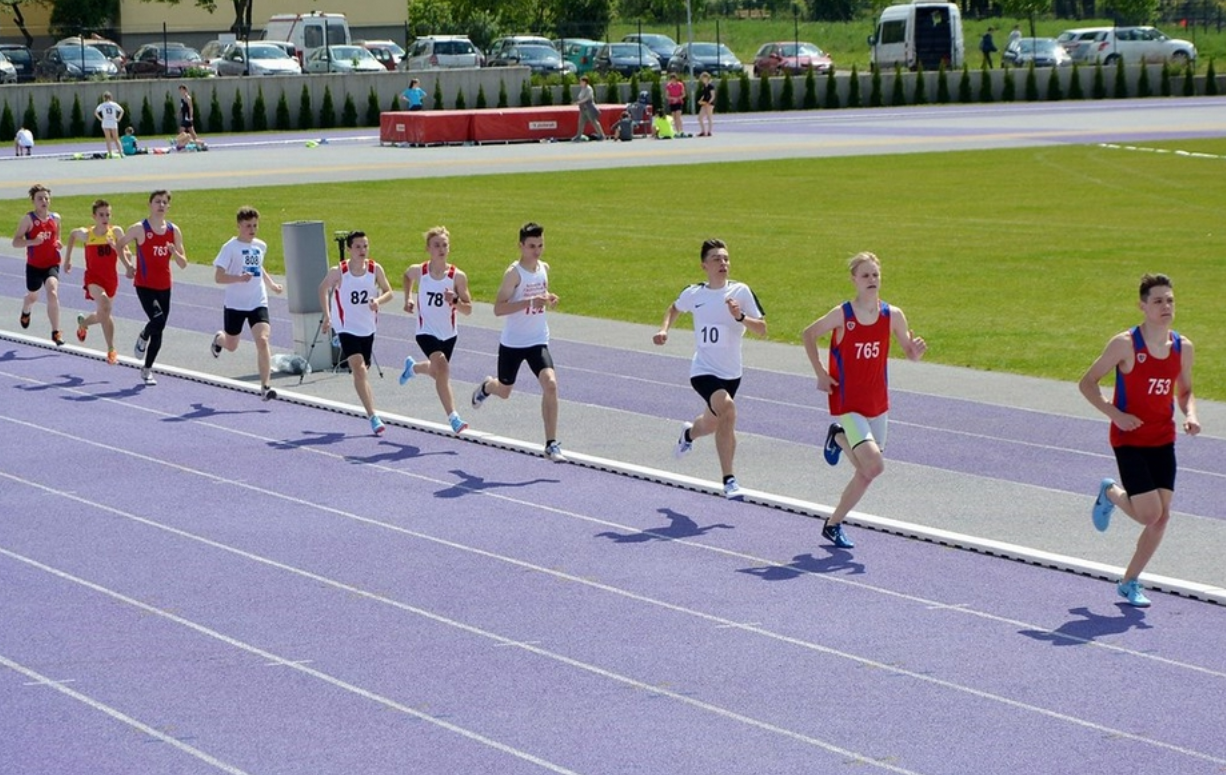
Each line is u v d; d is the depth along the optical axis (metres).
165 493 16.86
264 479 17.47
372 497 16.67
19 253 38.28
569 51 98.69
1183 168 55.69
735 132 75.19
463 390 22.44
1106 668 11.57
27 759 10.02
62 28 95.31
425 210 46.03
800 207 46.50
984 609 12.93
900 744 10.20
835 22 142.38
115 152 66.19
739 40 132.38
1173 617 12.73
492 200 48.69
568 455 18.28
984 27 131.00
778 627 12.48
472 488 17.05
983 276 33.16
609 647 12.04
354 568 14.12
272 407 21.50
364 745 10.22
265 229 41.78
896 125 77.44
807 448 18.84
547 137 72.06
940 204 46.78
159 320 22.86
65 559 14.45
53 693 11.16
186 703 10.95
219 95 79.81
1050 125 75.00
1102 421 20.11
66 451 18.86
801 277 33.19
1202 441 18.95
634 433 19.70
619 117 73.38
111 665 11.70
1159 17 132.25
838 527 14.70
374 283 19.61
